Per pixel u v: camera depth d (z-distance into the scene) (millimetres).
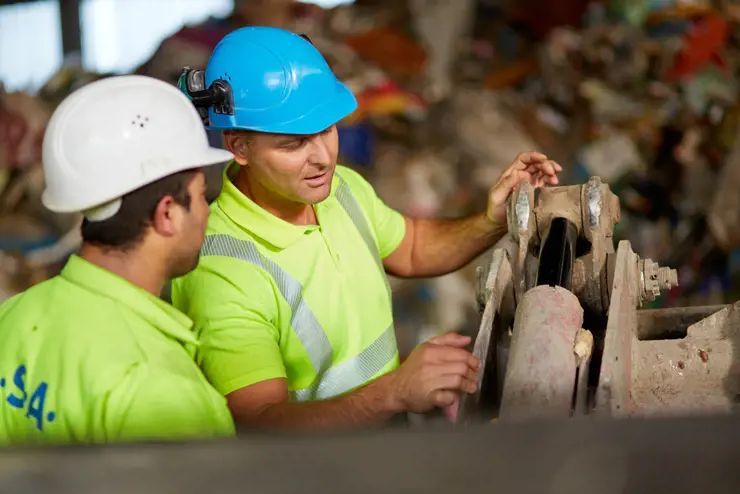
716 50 6969
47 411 1790
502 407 1915
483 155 6730
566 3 7676
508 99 7105
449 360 2023
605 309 2369
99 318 1806
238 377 2256
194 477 1179
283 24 6922
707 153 6695
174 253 1907
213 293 2297
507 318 2410
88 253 1893
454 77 7246
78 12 9523
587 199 2340
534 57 7445
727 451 1146
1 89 6719
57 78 7188
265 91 2252
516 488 1132
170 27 9531
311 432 1265
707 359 2314
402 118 6828
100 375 1742
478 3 7805
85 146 1831
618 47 7176
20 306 1917
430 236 2822
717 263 6363
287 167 2281
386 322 2576
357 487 1149
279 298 2361
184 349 1908
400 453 1191
